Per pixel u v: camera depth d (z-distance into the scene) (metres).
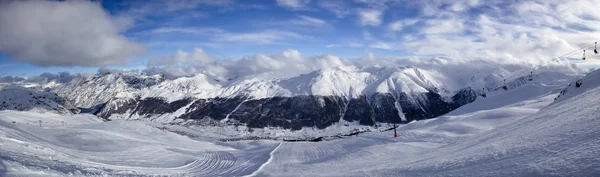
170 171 33.00
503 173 12.95
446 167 17.88
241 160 47.50
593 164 10.30
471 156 19.05
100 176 21.98
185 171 34.69
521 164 13.33
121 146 62.88
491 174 13.43
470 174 14.64
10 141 29.59
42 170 19.27
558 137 16.03
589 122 16.80
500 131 32.34
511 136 23.78
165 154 50.97
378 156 42.81
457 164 17.80
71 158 30.78
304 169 33.72
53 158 26.52
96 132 86.69
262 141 117.56
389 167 24.05
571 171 10.47
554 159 12.34
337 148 60.38
